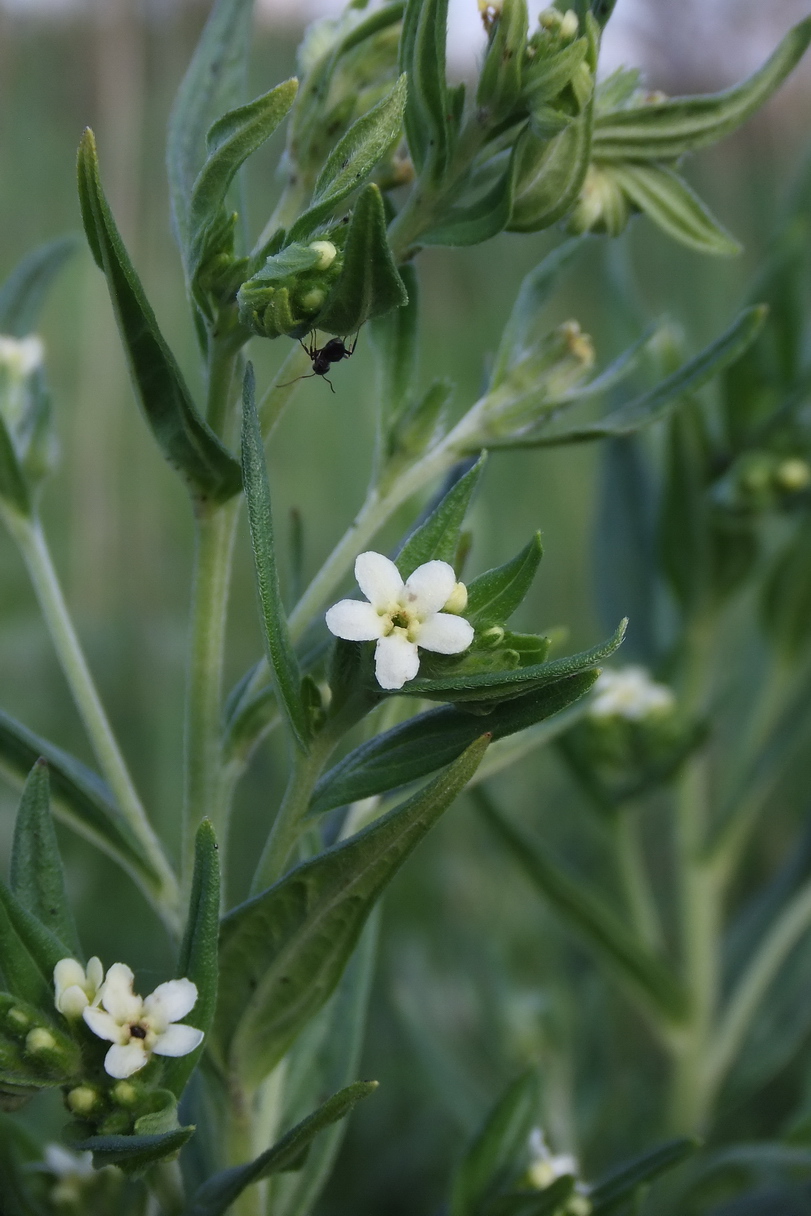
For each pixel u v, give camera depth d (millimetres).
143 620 514
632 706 295
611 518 331
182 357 525
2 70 574
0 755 220
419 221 213
